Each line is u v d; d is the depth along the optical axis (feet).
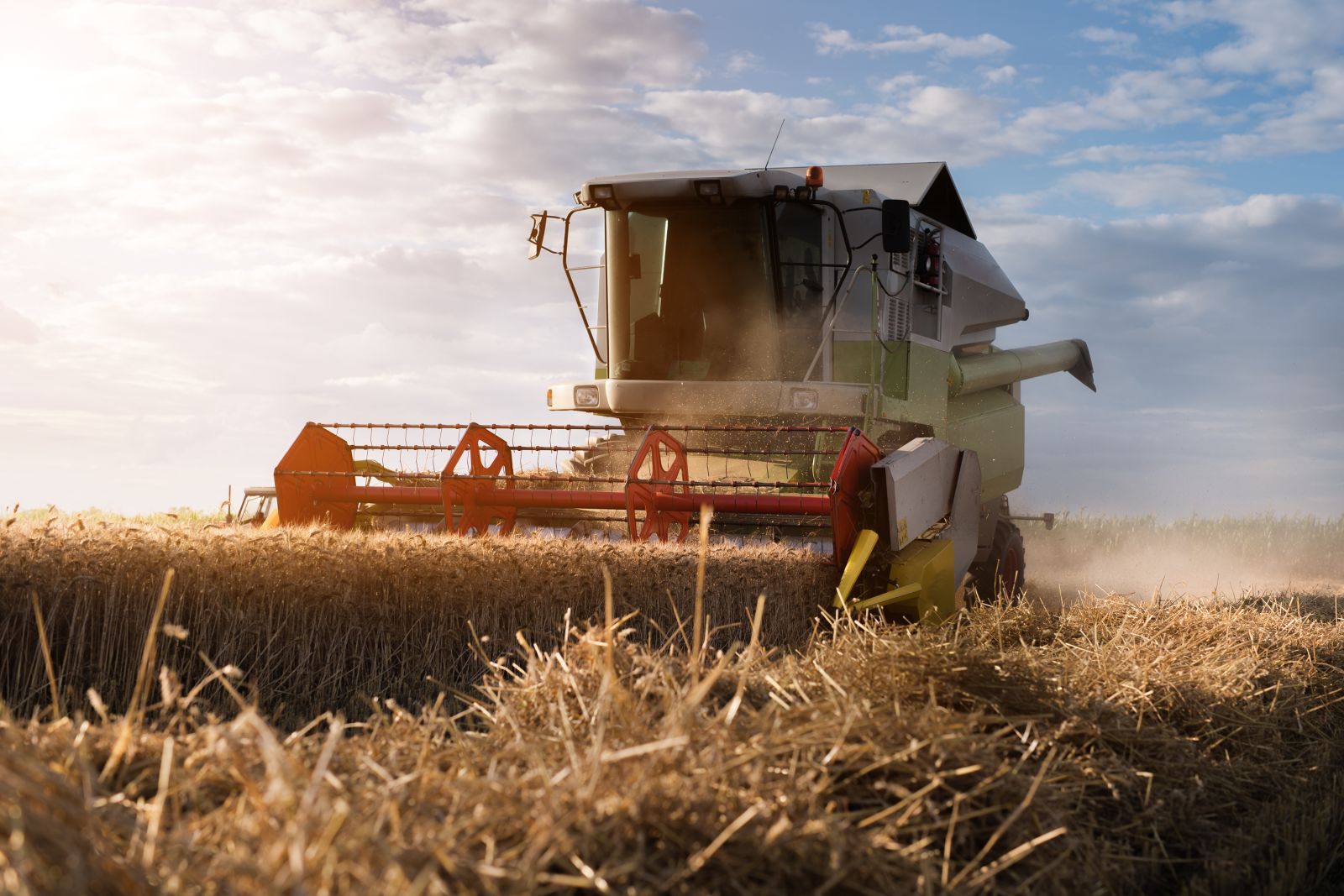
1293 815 12.89
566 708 11.76
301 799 7.54
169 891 6.41
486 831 7.68
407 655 20.80
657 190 28.40
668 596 20.49
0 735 8.62
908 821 9.41
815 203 28.53
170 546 20.30
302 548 20.68
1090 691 15.10
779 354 28.84
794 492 27.17
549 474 29.73
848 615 16.03
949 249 35.81
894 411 28.73
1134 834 11.71
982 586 33.83
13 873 5.77
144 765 9.05
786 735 10.07
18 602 19.51
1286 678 18.13
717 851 7.94
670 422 29.81
